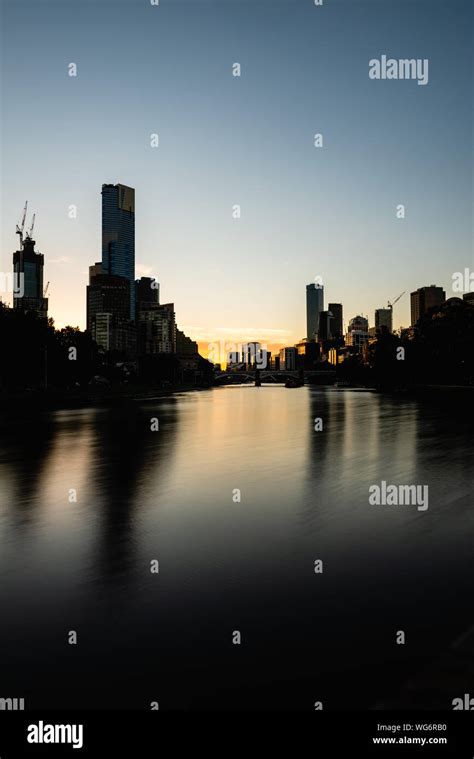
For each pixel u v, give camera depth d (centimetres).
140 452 2141
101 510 1150
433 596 680
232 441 2558
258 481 1502
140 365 18900
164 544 906
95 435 2814
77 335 11456
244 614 629
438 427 3234
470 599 670
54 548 882
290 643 558
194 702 464
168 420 4044
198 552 863
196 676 500
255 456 2027
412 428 3177
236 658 530
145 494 1322
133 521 1058
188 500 1253
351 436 2748
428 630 584
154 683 491
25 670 513
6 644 560
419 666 512
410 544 909
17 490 1368
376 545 902
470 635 543
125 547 888
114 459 1939
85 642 563
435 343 12862
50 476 1576
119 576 754
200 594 690
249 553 859
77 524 1034
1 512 1131
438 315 15700
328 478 1546
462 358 11956
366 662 519
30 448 2247
